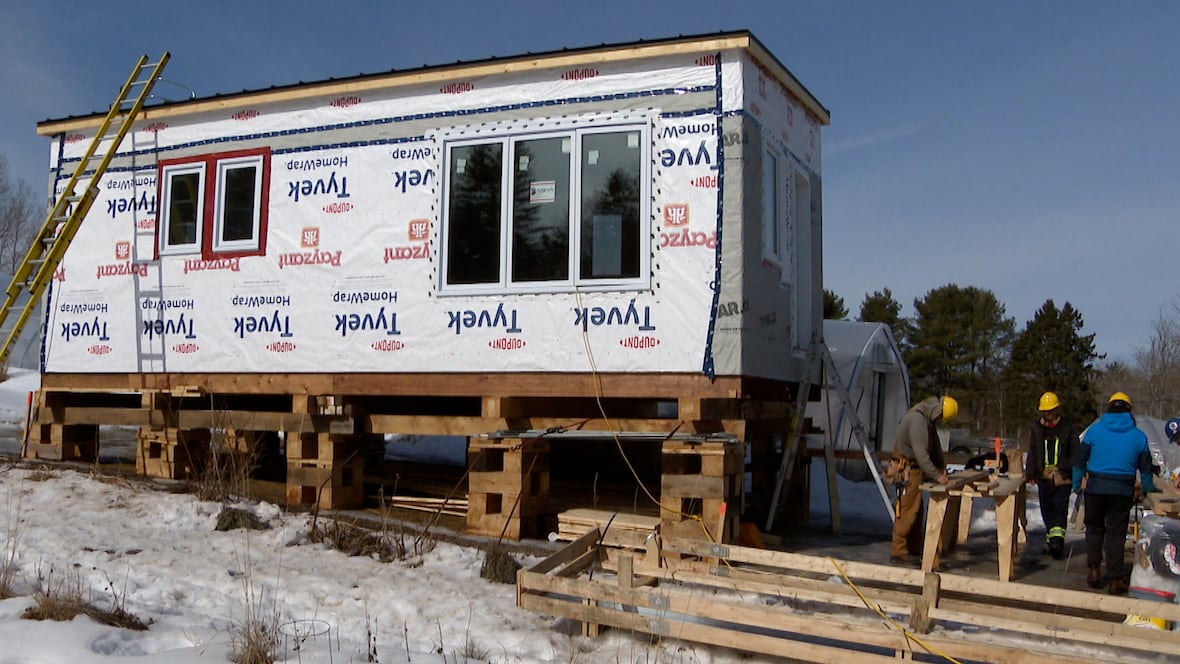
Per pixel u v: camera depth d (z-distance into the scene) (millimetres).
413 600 7066
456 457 15820
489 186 9688
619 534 7617
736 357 8742
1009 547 8250
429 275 9844
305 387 10328
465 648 6035
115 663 5230
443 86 9922
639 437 8773
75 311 11680
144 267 11289
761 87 9531
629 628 6082
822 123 11914
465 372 9648
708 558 8055
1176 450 16188
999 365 51938
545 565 6734
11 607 6164
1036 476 9922
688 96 9062
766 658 5977
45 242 11508
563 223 9383
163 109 11180
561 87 9477
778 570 8352
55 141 12055
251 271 10672
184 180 11203
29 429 12258
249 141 10797
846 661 5508
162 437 11234
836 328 17281
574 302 9281
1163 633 5660
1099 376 51062
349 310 10180
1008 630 6258
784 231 10273
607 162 9273
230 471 10711
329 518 9523
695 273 8914
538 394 9359
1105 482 8125
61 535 8430
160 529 8875
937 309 52094
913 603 6352
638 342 9047
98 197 11609
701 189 8953
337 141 10352
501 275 9547
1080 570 9078
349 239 10219
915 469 9242
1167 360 51125
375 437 13812
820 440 15641
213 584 7352
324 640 6117
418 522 9727
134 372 11297
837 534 10594
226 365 10742
